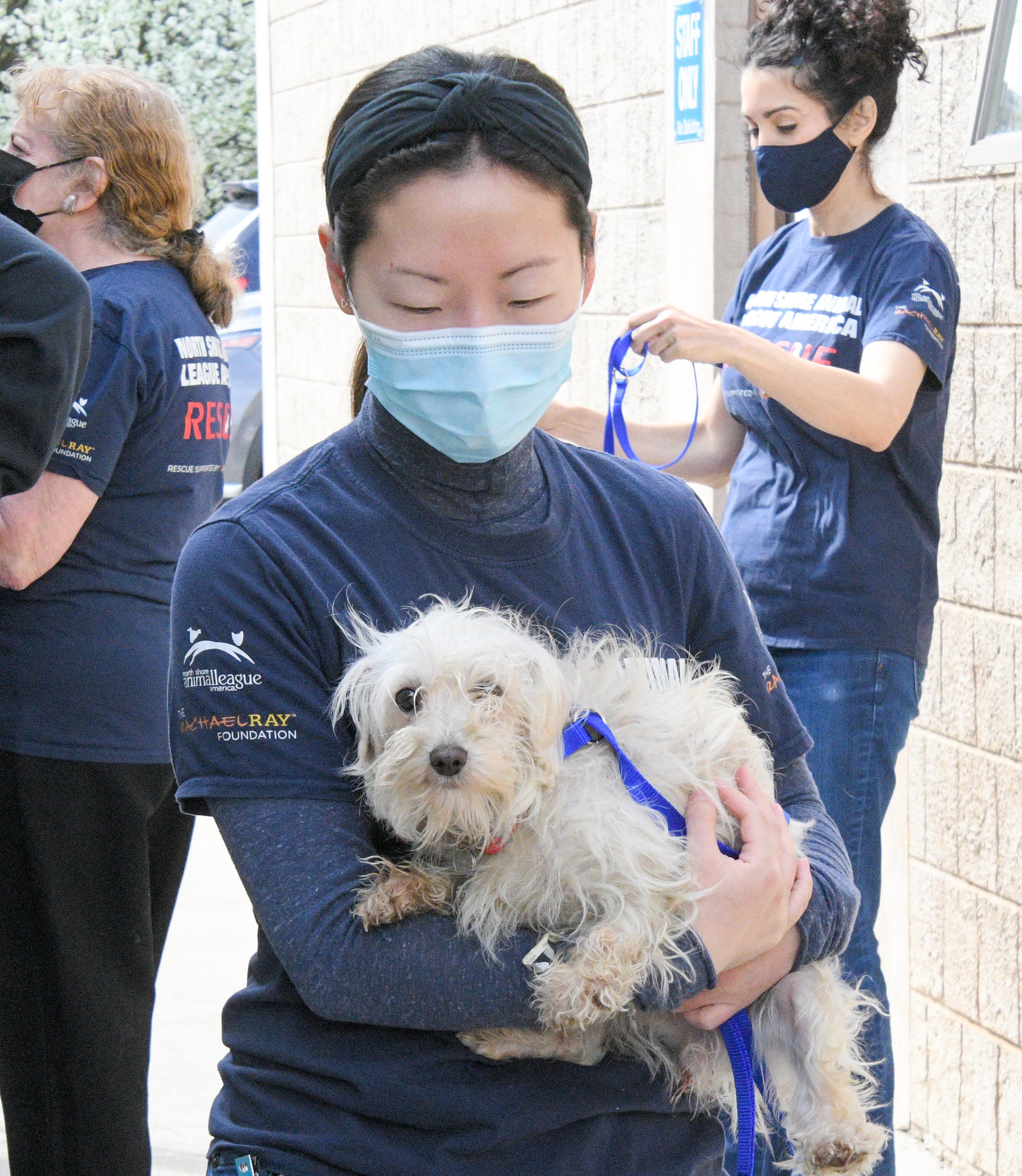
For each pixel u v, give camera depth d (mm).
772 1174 2682
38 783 2766
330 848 1423
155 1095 3773
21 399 2436
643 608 1627
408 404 1485
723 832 1598
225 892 5203
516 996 1362
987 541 3111
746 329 3215
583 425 3344
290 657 1454
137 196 2969
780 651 3004
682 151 4164
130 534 2848
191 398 2936
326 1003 1357
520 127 1411
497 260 1437
